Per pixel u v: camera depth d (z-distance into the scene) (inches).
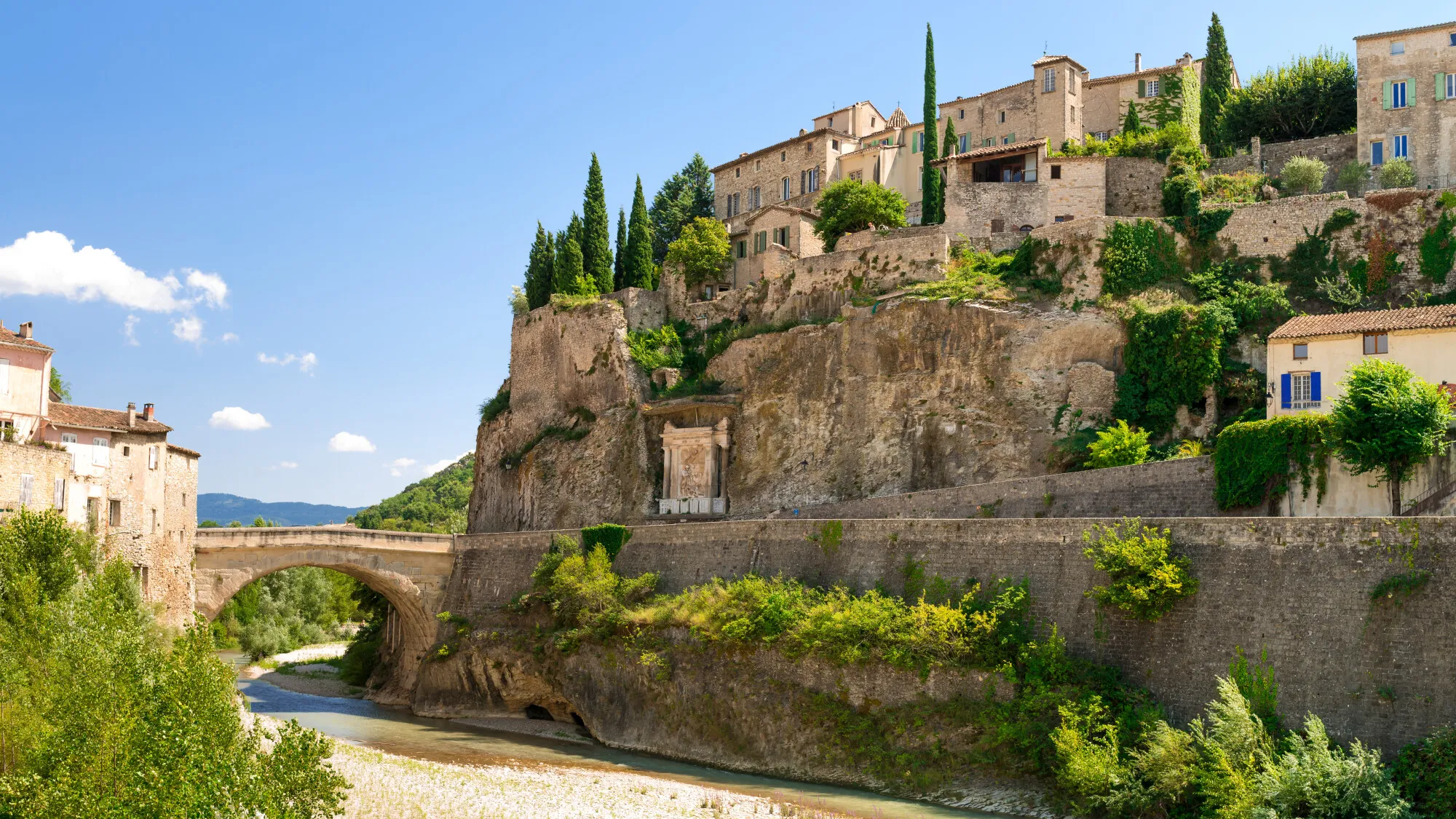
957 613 1999.3
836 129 4662.9
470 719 2864.2
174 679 1341.0
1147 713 1738.4
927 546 2180.1
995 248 3331.7
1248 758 1563.7
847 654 2073.1
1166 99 3878.0
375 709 3046.3
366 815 1710.1
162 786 1218.6
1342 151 3314.5
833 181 4318.4
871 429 3043.8
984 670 1936.5
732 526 2559.1
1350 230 2886.3
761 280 3700.8
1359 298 2815.0
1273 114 3590.1
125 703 1296.8
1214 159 3489.2
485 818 1727.4
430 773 2025.1
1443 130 3088.1
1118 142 3484.3
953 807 1830.7
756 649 2250.2
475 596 3048.7
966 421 2888.8
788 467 3186.5
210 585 2832.2
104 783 1231.5
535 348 3951.8
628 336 3742.6
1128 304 2842.0
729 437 3336.6
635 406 3558.1
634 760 2300.7
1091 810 1679.4
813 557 2373.3
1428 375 2161.7
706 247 3937.0
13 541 1957.4
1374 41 3201.3
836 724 2075.5
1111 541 1879.9
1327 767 1462.8
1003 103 4126.5
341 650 4448.8
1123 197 3351.4
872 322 3105.3
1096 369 2783.0
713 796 1919.3
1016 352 2856.8
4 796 1200.2
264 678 3656.5
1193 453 2447.1
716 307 3784.5
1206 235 3004.4
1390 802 1444.4
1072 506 2284.7
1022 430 2807.6
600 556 2760.8
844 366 3142.2
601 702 2546.8
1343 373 2239.2
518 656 2780.5
